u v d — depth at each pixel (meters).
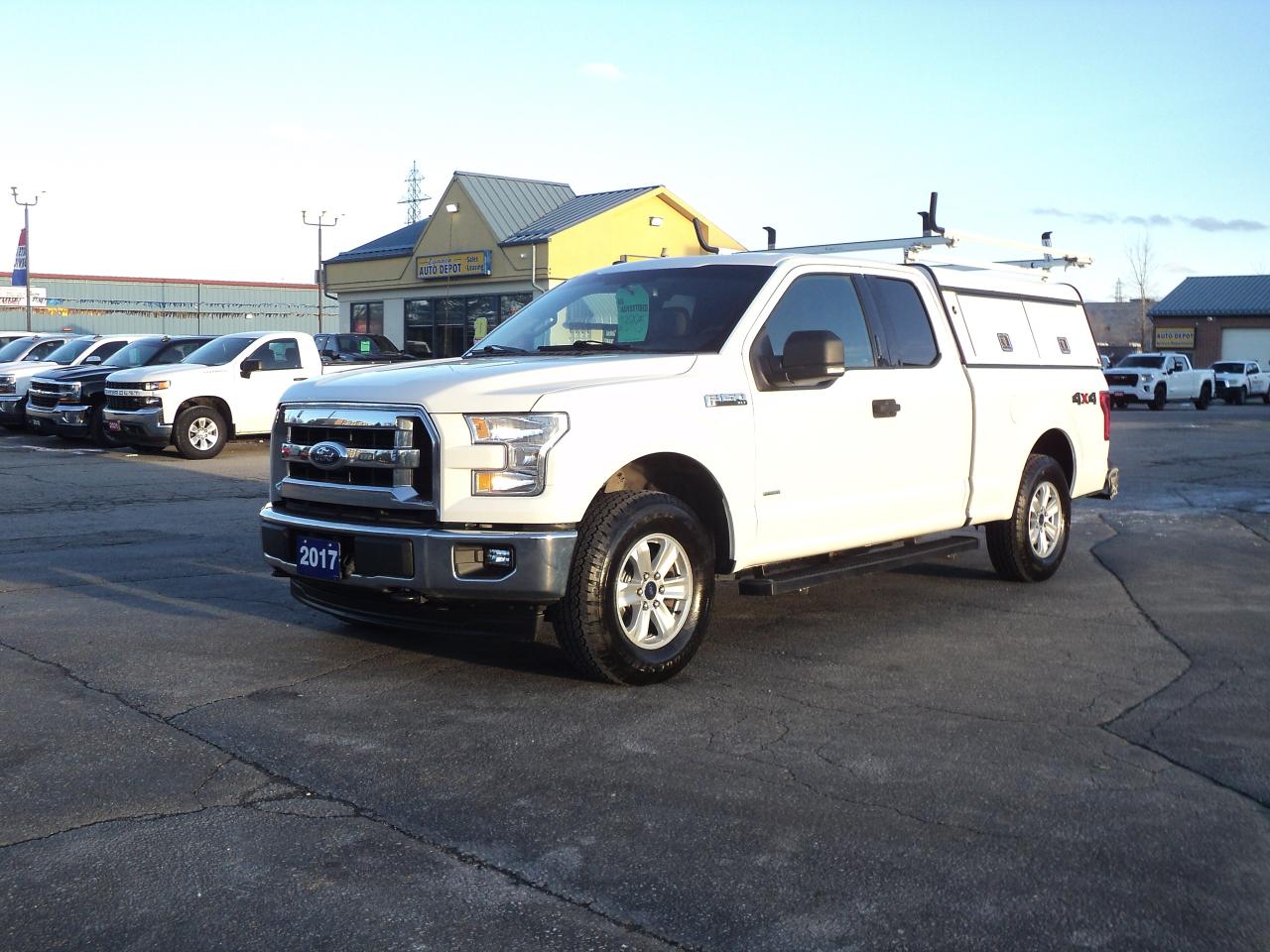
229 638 6.22
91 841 3.64
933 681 5.49
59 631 6.36
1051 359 8.15
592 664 5.20
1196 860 3.54
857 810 3.91
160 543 9.41
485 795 4.02
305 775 4.20
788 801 3.98
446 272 41.00
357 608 5.40
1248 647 6.20
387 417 5.20
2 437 21.58
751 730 4.73
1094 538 10.11
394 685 5.34
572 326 6.34
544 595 4.99
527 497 4.98
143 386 16.98
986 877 3.42
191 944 3.03
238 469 15.71
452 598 5.07
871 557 6.51
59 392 19.38
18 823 3.77
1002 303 7.77
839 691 5.31
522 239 38.59
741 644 6.22
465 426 5.02
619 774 4.23
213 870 3.44
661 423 5.33
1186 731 4.77
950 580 8.10
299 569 5.51
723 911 3.21
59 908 3.21
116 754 4.41
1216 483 14.80
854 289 6.56
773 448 5.85
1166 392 38.94
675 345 5.89
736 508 5.69
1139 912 3.21
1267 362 62.31
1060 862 3.52
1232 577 8.25
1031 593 7.65
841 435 6.21
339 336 28.17
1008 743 4.61
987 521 7.40
